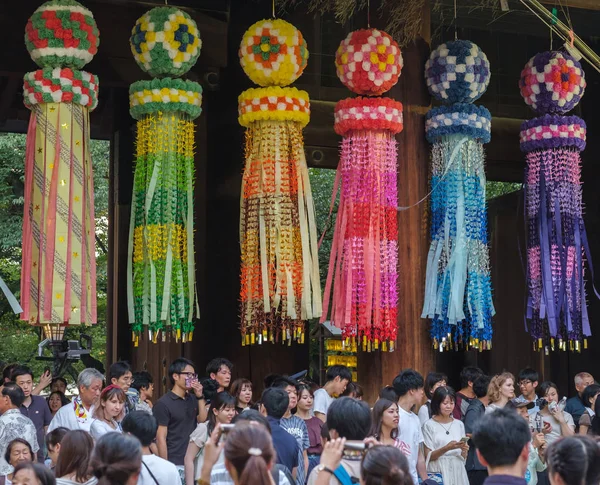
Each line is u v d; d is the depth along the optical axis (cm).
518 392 1279
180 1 1003
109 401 623
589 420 791
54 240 759
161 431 677
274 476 426
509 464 374
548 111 939
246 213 845
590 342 1201
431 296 859
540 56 934
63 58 779
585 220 1207
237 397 711
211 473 414
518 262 1336
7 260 1616
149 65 824
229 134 1084
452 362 1336
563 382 1230
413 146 890
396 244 842
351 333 827
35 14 782
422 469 666
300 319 830
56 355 992
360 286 825
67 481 450
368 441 397
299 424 656
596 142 1225
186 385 689
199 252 1040
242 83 1085
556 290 904
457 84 870
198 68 1013
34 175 773
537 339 931
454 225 861
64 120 772
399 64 847
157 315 796
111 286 1191
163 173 812
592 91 1235
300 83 1191
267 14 1102
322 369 1318
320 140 1197
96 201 1611
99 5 970
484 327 862
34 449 663
